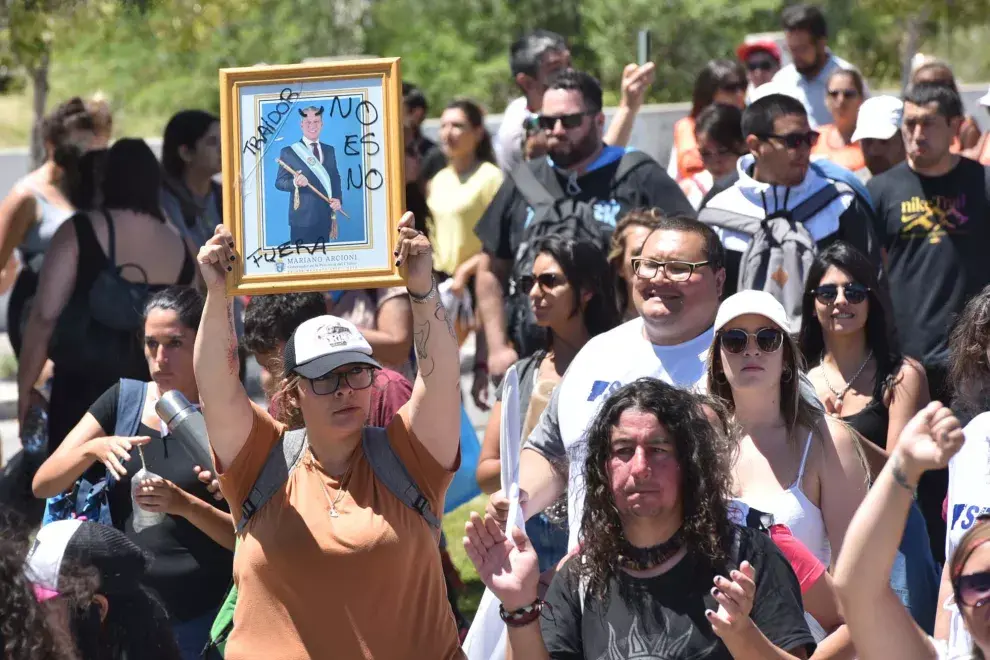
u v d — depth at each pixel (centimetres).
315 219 597
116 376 1009
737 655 494
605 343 729
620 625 523
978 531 452
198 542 721
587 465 540
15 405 1722
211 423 601
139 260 1022
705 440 531
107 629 567
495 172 1410
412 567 591
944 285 1006
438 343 593
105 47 3559
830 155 1359
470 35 3441
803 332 827
